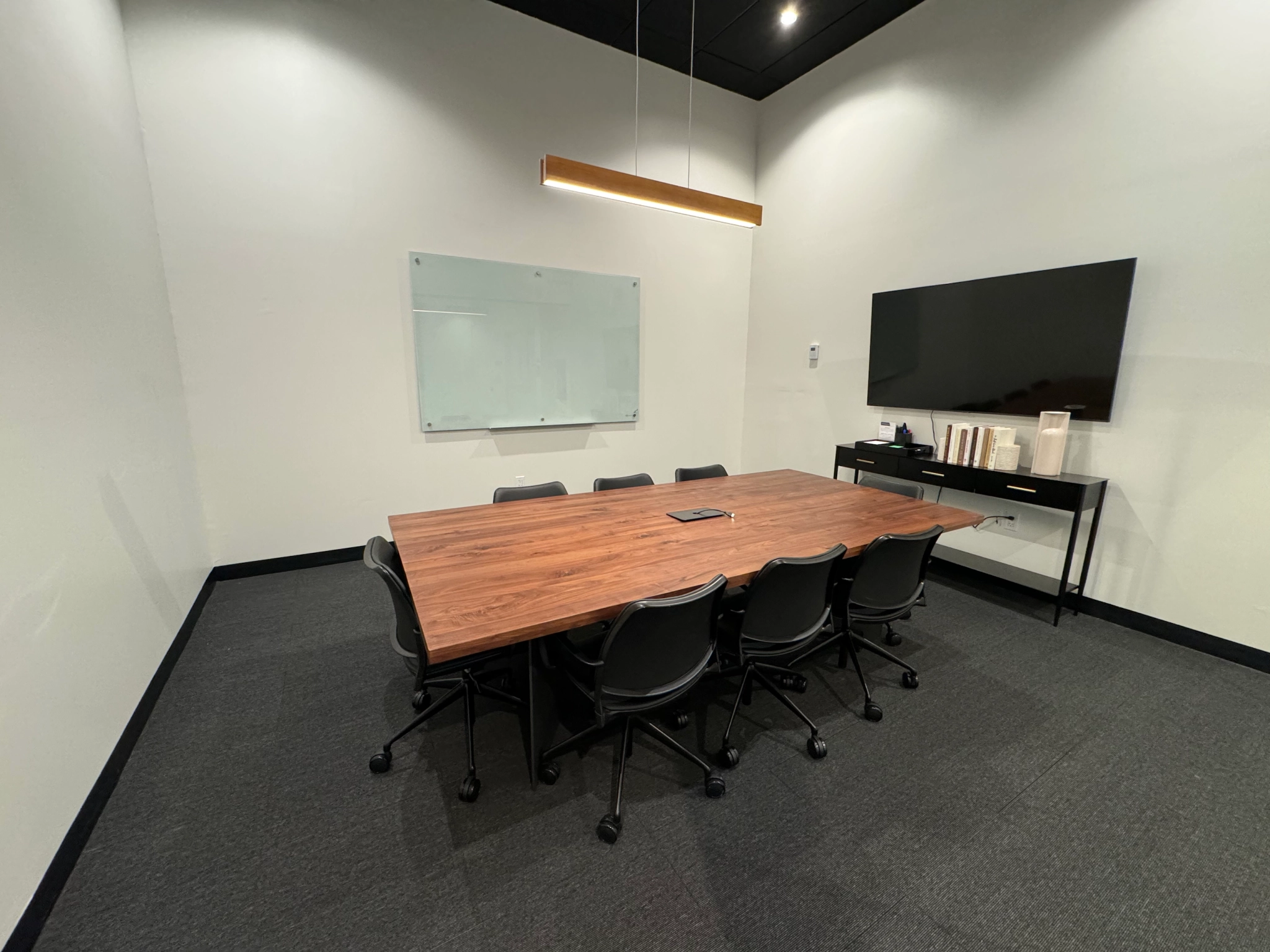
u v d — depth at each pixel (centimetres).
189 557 275
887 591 204
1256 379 229
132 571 202
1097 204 271
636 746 189
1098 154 268
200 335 298
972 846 148
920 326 357
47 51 181
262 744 187
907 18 346
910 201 359
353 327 339
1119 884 137
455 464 390
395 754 183
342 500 354
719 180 459
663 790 168
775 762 181
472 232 366
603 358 436
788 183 448
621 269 431
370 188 330
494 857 143
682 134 433
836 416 432
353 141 321
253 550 332
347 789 167
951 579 349
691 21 358
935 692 222
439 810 159
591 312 423
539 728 166
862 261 396
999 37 301
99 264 204
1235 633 243
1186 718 204
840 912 129
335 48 309
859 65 380
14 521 134
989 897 133
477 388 387
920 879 138
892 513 237
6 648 126
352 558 363
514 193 376
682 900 132
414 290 352
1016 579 325
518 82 363
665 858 143
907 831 152
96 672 167
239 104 292
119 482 200
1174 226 246
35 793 129
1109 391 271
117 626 185
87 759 154
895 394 380
